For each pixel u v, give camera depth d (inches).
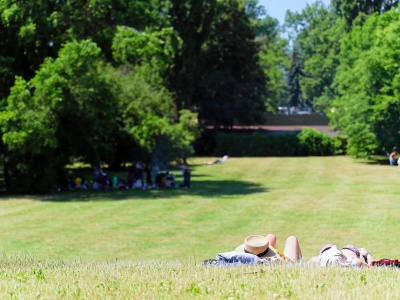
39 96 1955.0
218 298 477.7
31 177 2134.6
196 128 3201.3
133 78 2878.9
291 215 1604.3
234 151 4060.0
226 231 1391.5
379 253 1148.5
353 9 4566.9
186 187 2315.5
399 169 2915.8
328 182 2427.4
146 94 2832.2
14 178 2250.2
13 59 2102.6
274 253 643.5
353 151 3398.1
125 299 478.6
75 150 2217.0
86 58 1974.7
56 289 519.5
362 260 633.0
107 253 1162.0
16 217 1609.3
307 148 3976.4
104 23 2217.0
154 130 2709.2
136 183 2311.8
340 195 2006.6
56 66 1964.8
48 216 1624.0
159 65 2253.9
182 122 3097.9
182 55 3841.0
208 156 4099.4
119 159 2896.2
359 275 549.3
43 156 2129.7
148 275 576.4
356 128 3287.4
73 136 2176.4
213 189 2237.9
